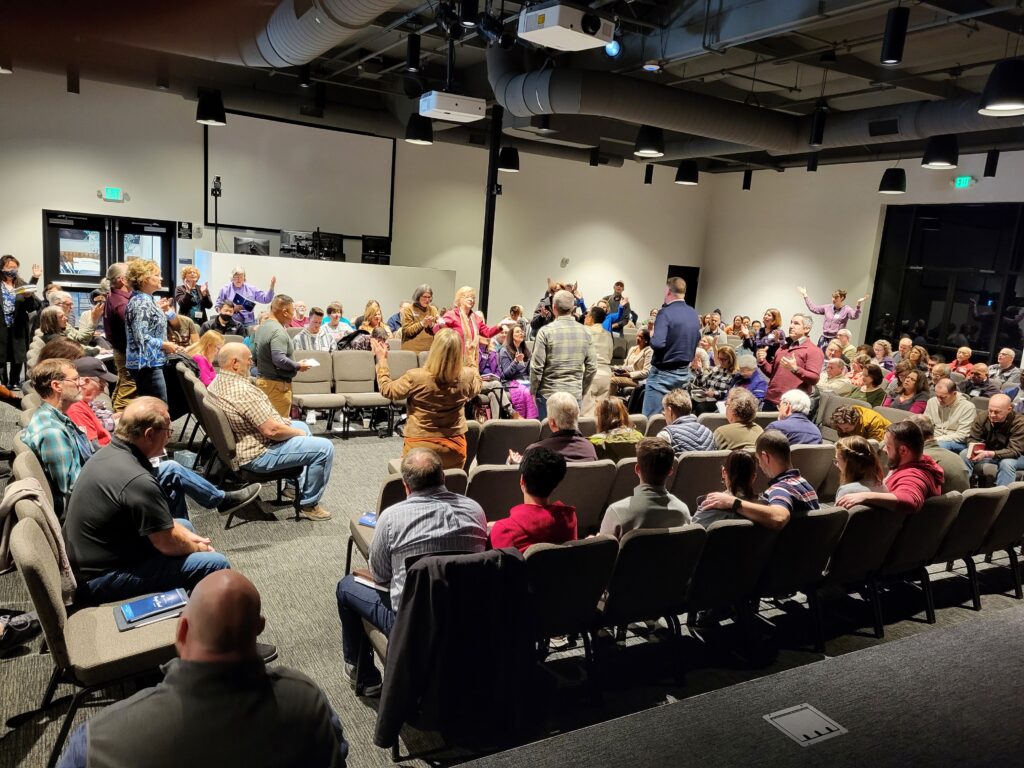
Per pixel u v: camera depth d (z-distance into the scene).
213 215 10.30
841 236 12.65
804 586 3.12
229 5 5.17
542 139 11.76
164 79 8.98
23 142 9.10
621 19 6.65
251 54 6.17
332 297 10.02
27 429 2.99
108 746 1.19
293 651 2.88
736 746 1.84
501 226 13.12
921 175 11.40
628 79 7.25
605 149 12.55
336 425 6.70
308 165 10.84
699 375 6.80
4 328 6.87
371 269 10.24
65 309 6.08
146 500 2.44
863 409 4.70
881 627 3.34
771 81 9.33
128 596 2.48
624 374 8.24
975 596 3.68
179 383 4.94
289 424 4.51
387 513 2.37
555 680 2.81
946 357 11.34
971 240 10.94
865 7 5.14
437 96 6.61
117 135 9.59
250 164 10.42
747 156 13.17
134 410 2.51
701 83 9.52
